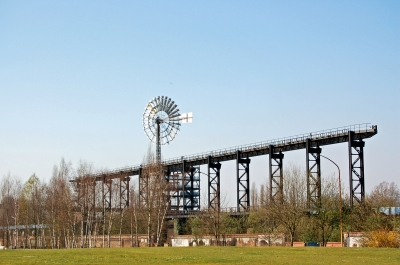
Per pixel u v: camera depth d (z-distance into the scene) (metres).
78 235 113.50
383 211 71.62
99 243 106.38
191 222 98.12
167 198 104.44
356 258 40.06
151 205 92.81
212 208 92.88
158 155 134.00
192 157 106.88
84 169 114.69
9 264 36.56
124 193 127.00
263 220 84.69
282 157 90.38
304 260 38.56
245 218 90.50
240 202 96.62
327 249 51.72
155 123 135.50
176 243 87.50
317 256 42.50
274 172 89.88
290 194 75.06
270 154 89.44
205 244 83.12
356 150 79.38
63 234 110.69
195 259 40.25
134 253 48.81
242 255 44.62
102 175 119.56
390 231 61.88
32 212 121.25
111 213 104.56
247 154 96.19
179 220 101.50
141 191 103.62
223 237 80.75
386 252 45.97
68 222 104.00
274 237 74.50
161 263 36.62
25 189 140.88
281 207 73.75
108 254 47.66
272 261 37.88
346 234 65.50
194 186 127.00
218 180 102.06
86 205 108.56
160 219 98.81
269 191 84.94
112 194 120.75
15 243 121.38
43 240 113.88
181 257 42.53
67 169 116.25
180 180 122.38
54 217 106.50
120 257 43.31
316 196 76.31
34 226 118.69
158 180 97.94
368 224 67.44
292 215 73.12
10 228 126.88
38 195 118.75
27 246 120.50
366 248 52.94
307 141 83.81
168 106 135.88
